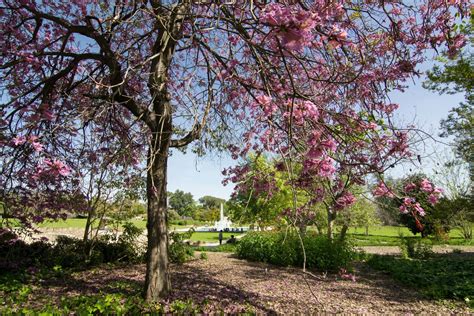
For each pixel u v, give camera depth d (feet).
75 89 19.42
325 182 12.41
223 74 11.37
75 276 22.16
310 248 30.53
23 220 19.13
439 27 12.19
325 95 13.15
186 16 13.30
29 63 16.76
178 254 30.42
